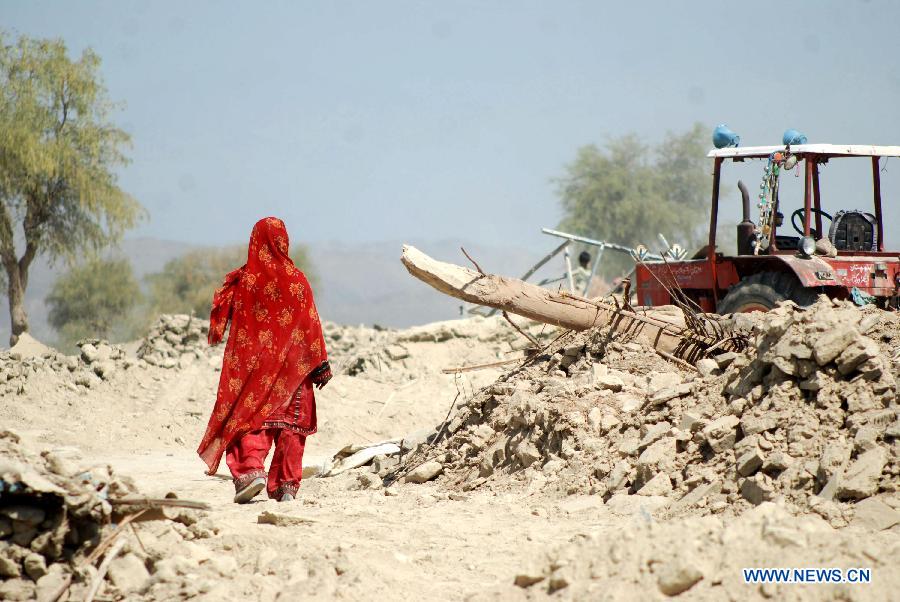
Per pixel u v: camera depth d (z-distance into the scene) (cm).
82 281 13100
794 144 3381
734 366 2095
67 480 1272
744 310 3275
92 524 1287
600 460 2050
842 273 3225
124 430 4341
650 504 1791
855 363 1822
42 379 4741
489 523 1791
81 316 13150
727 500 1709
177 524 1449
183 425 4441
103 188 9381
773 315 2220
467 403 2741
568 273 5825
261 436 2136
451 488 2350
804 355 1873
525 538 1636
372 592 1252
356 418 4472
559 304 2714
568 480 2031
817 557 1116
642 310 3011
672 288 3706
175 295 15275
